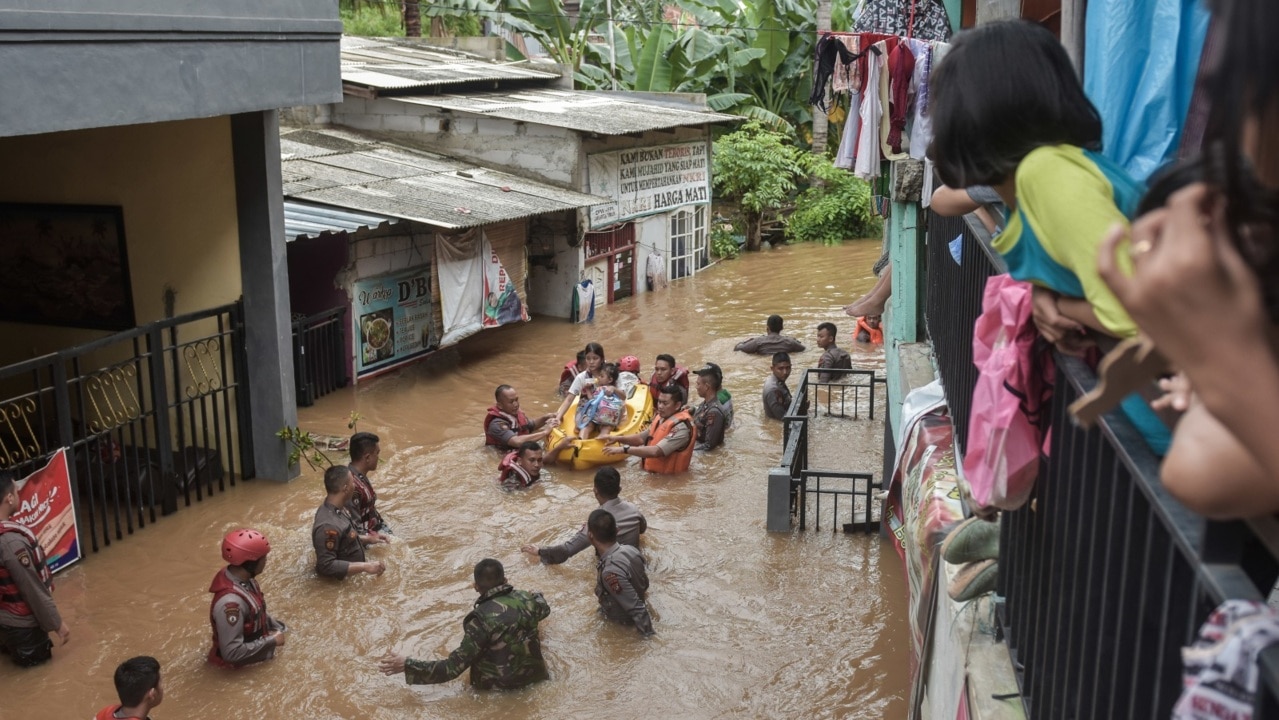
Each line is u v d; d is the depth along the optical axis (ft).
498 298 61.00
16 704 24.88
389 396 51.08
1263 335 3.83
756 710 24.30
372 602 29.66
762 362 56.24
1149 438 7.34
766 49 99.91
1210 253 3.81
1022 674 10.48
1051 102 7.41
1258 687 4.50
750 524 34.60
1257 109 3.67
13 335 41.91
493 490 38.32
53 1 27.14
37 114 27.27
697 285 79.82
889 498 28.60
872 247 96.12
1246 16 3.60
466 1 87.61
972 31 7.88
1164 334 3.99
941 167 8.06
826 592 29.81
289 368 38.81
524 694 24.91
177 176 37.78
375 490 38.47
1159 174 4.90
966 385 15.83
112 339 33.04
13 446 39.19
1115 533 7.38
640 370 55.26
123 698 20.75
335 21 37.32
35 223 40.42
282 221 37.68
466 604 29.58
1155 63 11.00
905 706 24.34
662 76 93.76
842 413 46.19
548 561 31.07
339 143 66.44
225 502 37.19
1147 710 6.75
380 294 53.98
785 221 100.42
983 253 14.44
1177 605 6.25
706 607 29.07
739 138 96.48
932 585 16.03
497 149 68.33
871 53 27.04
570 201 63.93
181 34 31.19
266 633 27.07
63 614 29.17
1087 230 7.02
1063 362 8.49
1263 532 4.85
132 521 35.55
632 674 25.76
